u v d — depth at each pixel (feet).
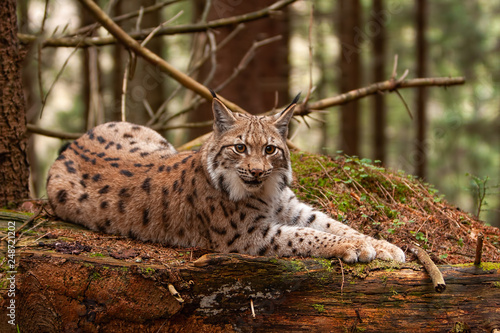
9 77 21.33
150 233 19.12
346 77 60.59
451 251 18.38
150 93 53.62
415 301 15.43
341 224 18.53
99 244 17.78
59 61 58.03
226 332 15.53
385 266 15.83
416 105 63.72
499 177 68.59
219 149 17.66
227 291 15.34
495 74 70.18
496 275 15.51
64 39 27.55
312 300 15.60
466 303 15.37
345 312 15.51
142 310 15.19
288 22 50.62
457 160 71.72
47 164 64.03
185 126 31.24
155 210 19.02
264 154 17.47
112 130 22.24
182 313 15.44
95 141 21.76
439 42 70.44
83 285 15.29
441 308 15.39
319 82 71.51
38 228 18.80
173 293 14.96
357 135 60.39
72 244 16.93
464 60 70.33
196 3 43.06
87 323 15.31
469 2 71.77
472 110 71.72
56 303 15.38
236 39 39.83
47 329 15.46
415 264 15.93
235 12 40.42
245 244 17.79
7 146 21.39
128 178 19.86
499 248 19.22
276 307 15.60
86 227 19.94
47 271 15.40
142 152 21.15
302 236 17.24
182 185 18.67
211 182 17.83
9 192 21.59
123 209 19.40
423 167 61.46
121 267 15.39
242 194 17.60
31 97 47.73
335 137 77.97
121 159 20.77
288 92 48.55
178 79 26.40
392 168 25.91
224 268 15.29
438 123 71.46
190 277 15.25
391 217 20.49
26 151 22.27
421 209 21.03
